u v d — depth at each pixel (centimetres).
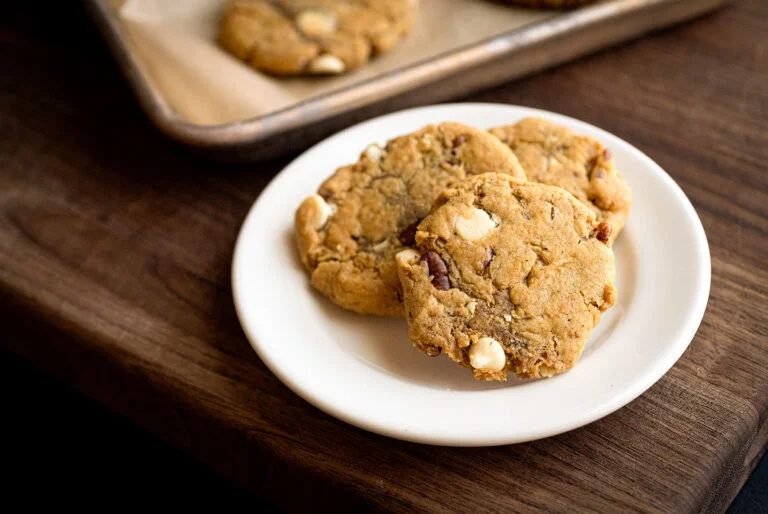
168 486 51
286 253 44
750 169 48
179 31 56
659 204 43
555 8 57
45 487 52
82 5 59
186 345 43
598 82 53
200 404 41
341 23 56
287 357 40
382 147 45
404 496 38
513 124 45
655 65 54
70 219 49
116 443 53
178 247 47
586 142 44
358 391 39
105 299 45
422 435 37
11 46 59
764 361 40
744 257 44
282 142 49
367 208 43
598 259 39
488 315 39
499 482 38
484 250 40
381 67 56
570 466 38
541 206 40
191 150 49
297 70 54
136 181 50
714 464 38
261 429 40
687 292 40
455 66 50
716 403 39
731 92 52
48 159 52
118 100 55
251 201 49
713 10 57
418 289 39
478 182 41
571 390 38
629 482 37
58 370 47
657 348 39
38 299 45
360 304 41
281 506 42
